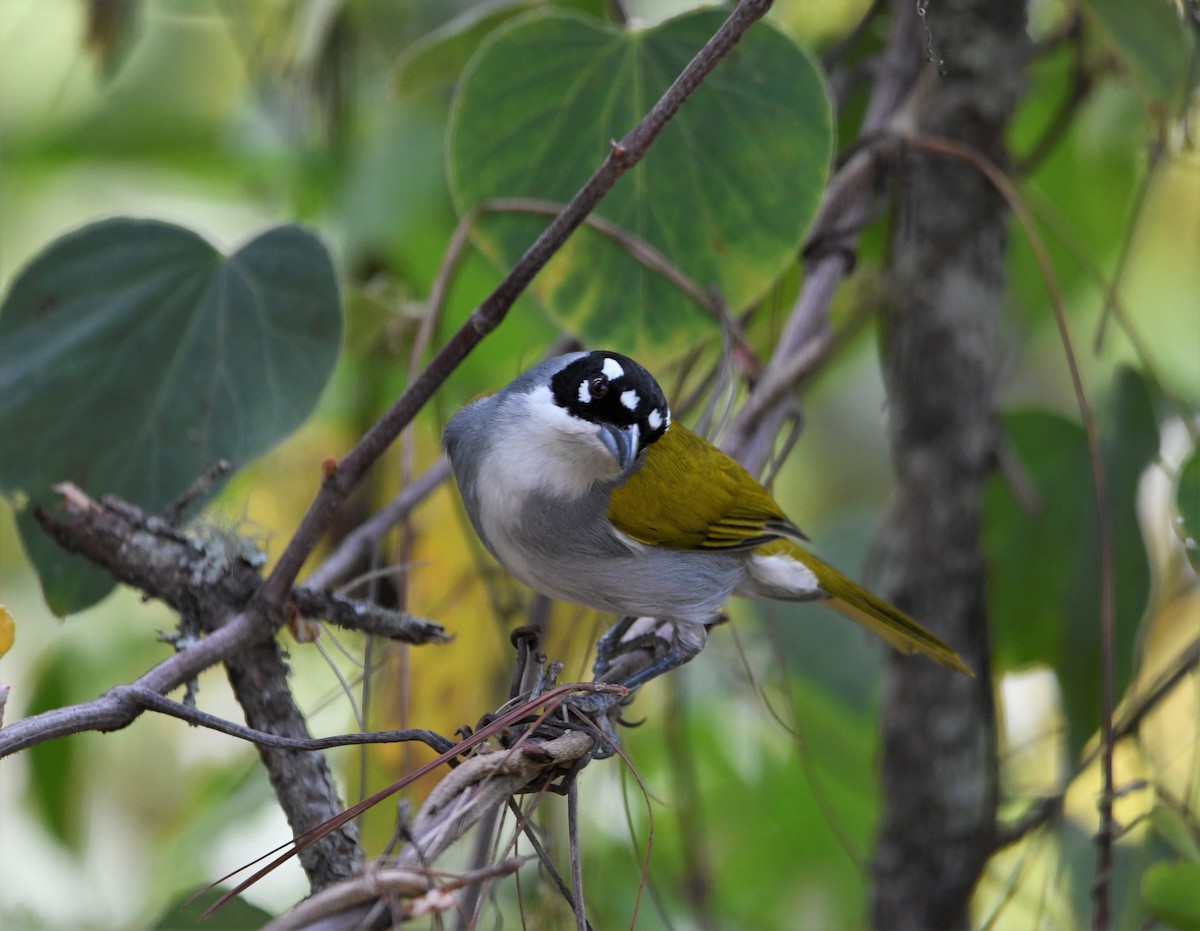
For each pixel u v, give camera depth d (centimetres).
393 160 1088
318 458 1139
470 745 528
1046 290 1177
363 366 1098
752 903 1116
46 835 1058
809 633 1068
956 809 965
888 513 1007
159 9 1213
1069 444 999
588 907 773
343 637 991
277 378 772
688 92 571
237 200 1275
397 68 962
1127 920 831
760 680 1102
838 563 1138
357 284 1110
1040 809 934
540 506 783
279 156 1181
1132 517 948
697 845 958
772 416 874
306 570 1091
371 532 811
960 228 943
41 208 1345
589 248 845
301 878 1052
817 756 1112
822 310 879
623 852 977
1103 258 1195
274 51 1134
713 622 878
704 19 803
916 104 900
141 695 567
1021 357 1172
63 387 766
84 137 1220
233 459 764
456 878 454
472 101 825
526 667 654
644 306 854
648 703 1125
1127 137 1106
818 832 1123
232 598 678
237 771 1080
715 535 829
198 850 925
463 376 1134
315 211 1209
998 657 1061
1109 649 761
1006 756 999
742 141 821
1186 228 1298
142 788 1209
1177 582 1009
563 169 842
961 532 965
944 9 927
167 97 1219
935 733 968
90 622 1088
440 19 1163
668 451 820
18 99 1292
